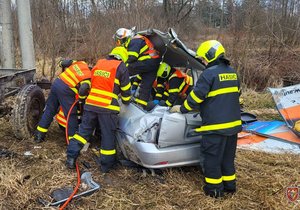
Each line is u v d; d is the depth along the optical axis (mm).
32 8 11641
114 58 4559
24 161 4672
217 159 3879
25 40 7984
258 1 11328
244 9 11227
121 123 4637
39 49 11094
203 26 16516
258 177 4543
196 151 4254
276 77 10500
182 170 4570
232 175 4059
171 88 5578
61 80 5066
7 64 8484
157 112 4387
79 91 4676
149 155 4062
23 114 5207
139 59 5703
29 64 8102
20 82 5734
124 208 3752
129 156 4527
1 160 4641
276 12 12000
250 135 6016
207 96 3795
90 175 4297
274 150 5457
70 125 5129
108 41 11500
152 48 5660
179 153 4160
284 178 4508
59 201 3742
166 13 17938
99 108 4359
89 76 4988
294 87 6199
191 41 14852
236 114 3854
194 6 19406
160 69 5758
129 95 4578
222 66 3850
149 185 4227
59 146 5273
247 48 10828
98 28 11688
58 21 11609
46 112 5312
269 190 4203
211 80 3732
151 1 13453
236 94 3871
